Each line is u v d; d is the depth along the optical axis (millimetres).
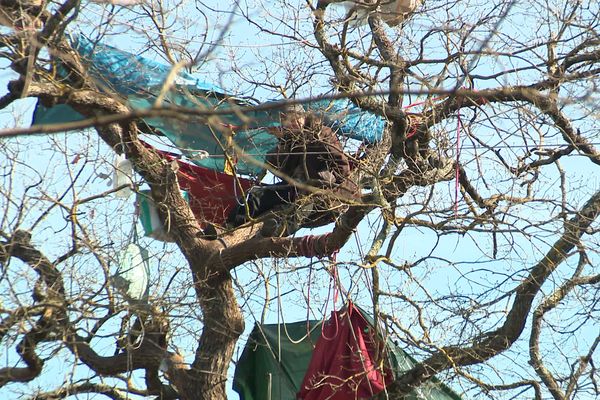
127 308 17781
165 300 18281
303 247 18359
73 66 16766
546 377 19406
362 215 17141
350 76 18906
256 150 19234
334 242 17844
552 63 18344
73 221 17734
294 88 19203
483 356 19172
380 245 18672
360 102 18078
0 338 17141
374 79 19266
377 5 18797
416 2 18844
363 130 19359
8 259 16922
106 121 7215
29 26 15914
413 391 19734
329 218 18906
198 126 18922
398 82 18000
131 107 17438
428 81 17750
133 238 18875
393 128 17828
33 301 17547
